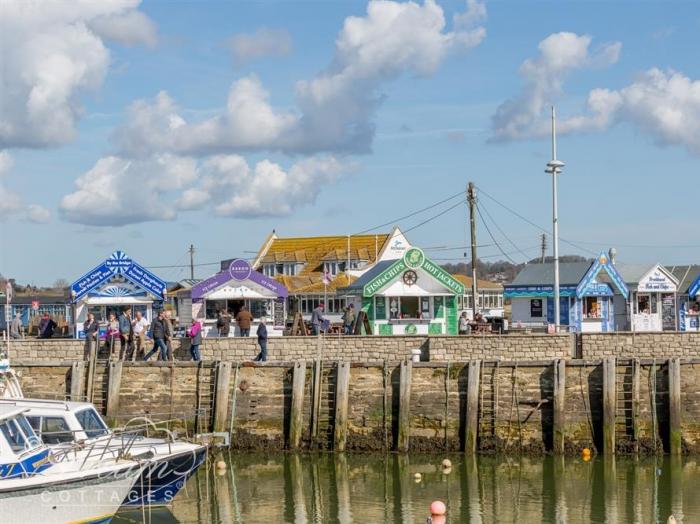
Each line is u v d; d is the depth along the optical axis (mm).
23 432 31797
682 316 67250
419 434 45312
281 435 45906
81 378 46969
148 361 46844
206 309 58281
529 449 44688
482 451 44875
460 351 47469
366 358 48000
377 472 41969
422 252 58031
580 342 47812
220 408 45812
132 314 54656
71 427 34562
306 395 45969
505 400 45094
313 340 48344
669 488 39125
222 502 37250
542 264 64938
